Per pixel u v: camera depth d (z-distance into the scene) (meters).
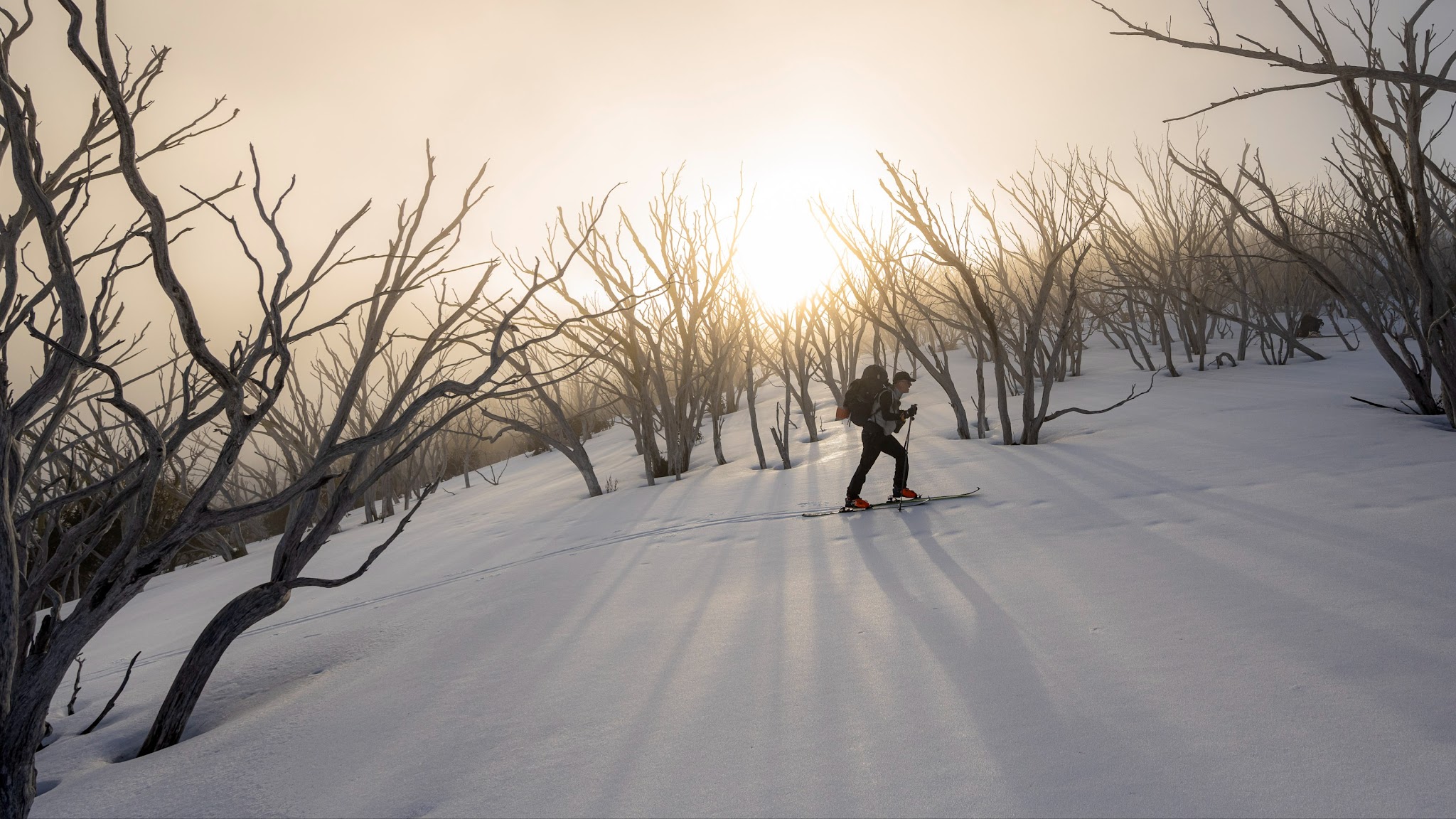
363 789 2.96
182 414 3.47
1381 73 2.93
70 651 2.93
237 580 10.44
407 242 4.08
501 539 8.74
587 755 2.96
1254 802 2.15
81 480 5.64
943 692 3.10
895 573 4.91
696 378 12.39
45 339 2.77
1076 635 3.52
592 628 4.62
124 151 2.71
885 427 6.89
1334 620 3.31
